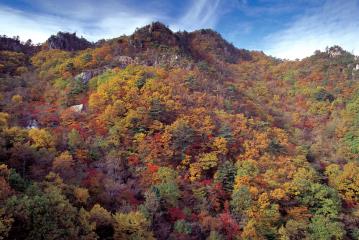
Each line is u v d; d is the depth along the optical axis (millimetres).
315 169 81938
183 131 75812
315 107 137875
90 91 100250
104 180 61125
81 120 83625
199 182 68312
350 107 129375
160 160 71188
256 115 108750
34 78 121875
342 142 108562
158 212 56406
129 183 63406
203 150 77062
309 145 101562
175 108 86312
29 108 93125
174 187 59625
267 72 197750
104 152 71250
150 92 91250
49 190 44531
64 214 40750
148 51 134625
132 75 101062
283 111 137000
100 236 46906
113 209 55156
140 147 72938
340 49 199000
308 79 170750
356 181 74062
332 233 58750
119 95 89062
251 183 67125
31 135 64125
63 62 128750
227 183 68750
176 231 53438
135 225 46219
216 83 120688
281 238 56906
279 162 77312
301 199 67312
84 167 64562
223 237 55062
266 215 59938
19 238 36969
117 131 75750
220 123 87688
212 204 63188
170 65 122000
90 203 54062
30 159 57750
